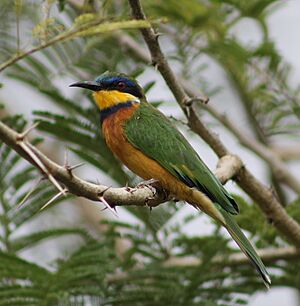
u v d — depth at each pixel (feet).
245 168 37.47
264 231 40.78
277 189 48.67
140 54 46.11
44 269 36.86
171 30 48.70
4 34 43.55
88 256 37.40
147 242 40.22
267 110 50.24
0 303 35.65
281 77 49.60
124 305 38.58
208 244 39.99
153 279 39.70
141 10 30.73
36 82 41.91
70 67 42.37
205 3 50.26
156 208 39.93
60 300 36.11
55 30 27.76
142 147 36.86
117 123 37.83
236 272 40.63
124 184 40.24
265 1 47.96
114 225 39.96
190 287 38.96
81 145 39.06
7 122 37.65
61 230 39.60
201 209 36.27
